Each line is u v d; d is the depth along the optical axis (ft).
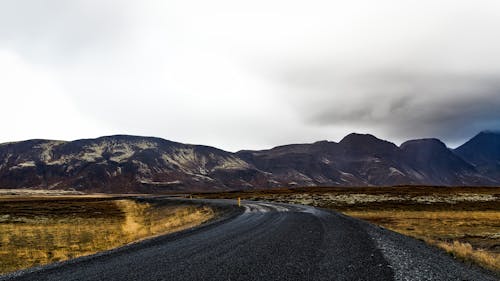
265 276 31.35
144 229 103.55
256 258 39.37
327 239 54.75
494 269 40.42
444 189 323.98
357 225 77.10
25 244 83.05
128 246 49.88
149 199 366.02
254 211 128.47
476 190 307.78
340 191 330.54
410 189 328.49
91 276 31.99
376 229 71.31
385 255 41.86
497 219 133.18
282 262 37.22
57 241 87.20
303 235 59.67
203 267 34.91
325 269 34.14
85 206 288.51
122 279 30.60
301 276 31.40
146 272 33.06
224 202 223.92
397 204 212.23
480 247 71.10
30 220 171.94
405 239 59.47
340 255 41.32
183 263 36.88
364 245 49.08
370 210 185.47
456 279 32.24
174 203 267.39
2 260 62.69
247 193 407.03
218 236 59.11
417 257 41.93
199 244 50.26
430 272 34.24
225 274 32.07
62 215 201.57
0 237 96.27
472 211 179.73
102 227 121.70
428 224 117.29
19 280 31.83
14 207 278.46
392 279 30.86
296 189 412.98
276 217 99.71
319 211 125.90
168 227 98.53
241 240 53.83
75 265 37.42
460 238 84.43
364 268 34.76
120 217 182.39
